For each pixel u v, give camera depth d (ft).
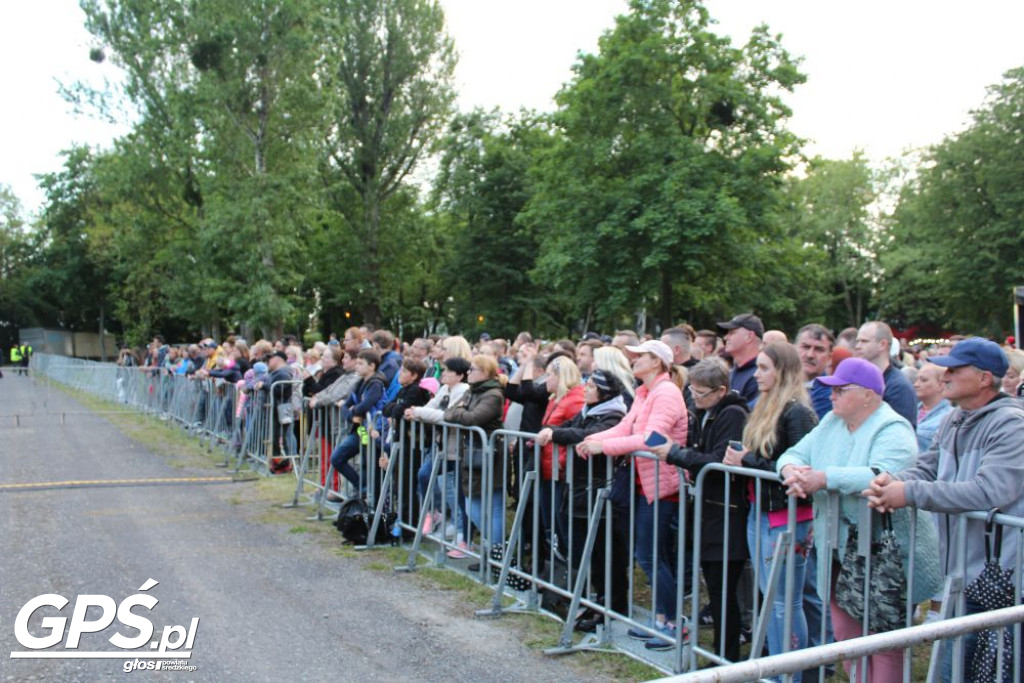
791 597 11.87
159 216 100.48
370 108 126.00
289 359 41.06
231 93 90.17
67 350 196.75
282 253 94.84
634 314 104.06
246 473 34.32
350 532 22.76
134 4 91.15
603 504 15.56
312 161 96.68
